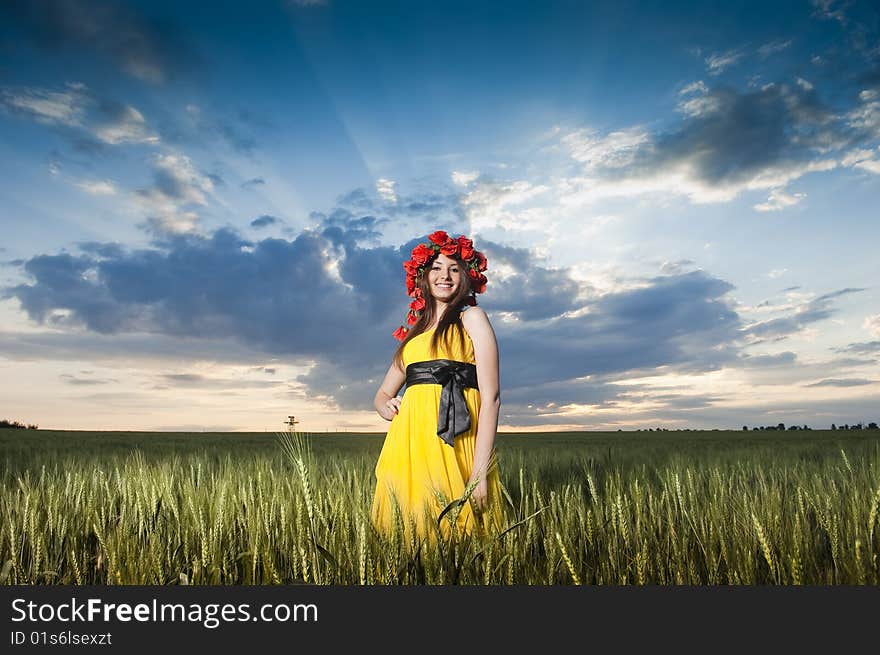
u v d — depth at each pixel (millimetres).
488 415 3166
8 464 6625
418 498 3010
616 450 9898
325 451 9242
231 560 2439
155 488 3225
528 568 2260
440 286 3445
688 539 2549
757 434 33625
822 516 2588
